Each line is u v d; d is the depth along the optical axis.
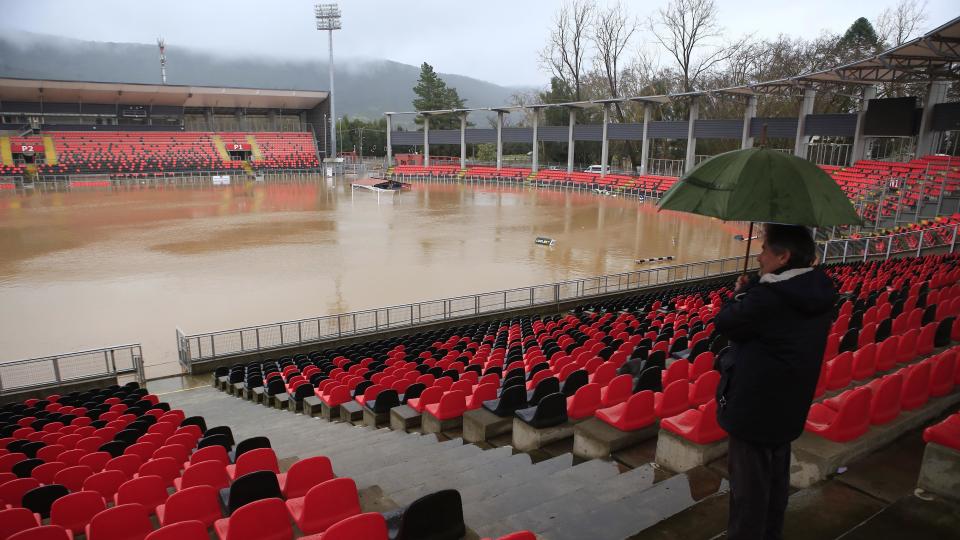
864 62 32.22
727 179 2.87
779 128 46.38
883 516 3.69
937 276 14.94
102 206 45.22
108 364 14.29
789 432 2.68
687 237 33.16
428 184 67.81
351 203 48.81
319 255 27.78
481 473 5.91
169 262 26.16
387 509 4.97
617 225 37.44
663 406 6.20
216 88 75.06
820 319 2.62
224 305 19.91
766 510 2.81
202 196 53.12
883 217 29.66
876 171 36.19
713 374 6.63
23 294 21.09
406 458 7.09
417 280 23.27
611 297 21.11
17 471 7.47
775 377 2.60
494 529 4.05
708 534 3.67
